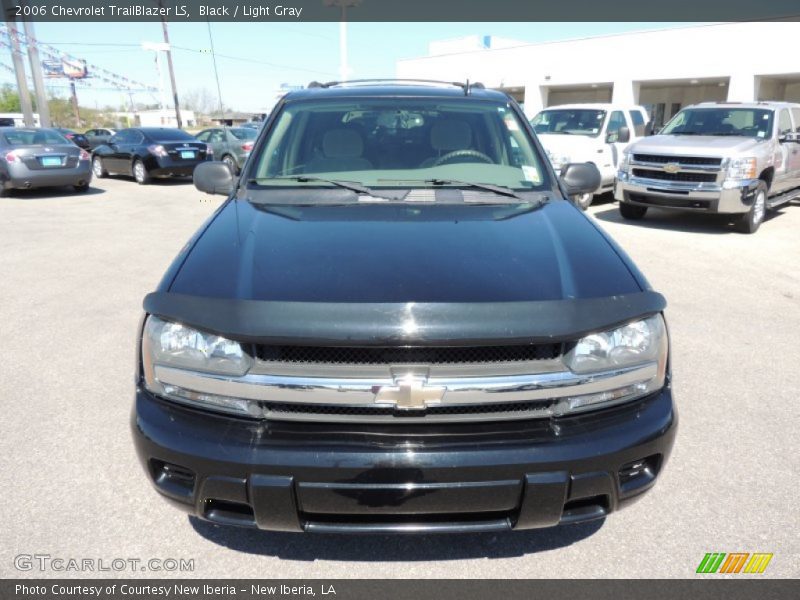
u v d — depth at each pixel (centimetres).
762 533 258
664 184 913
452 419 199
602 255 237
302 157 335
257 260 226
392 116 353
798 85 2709
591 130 1165
